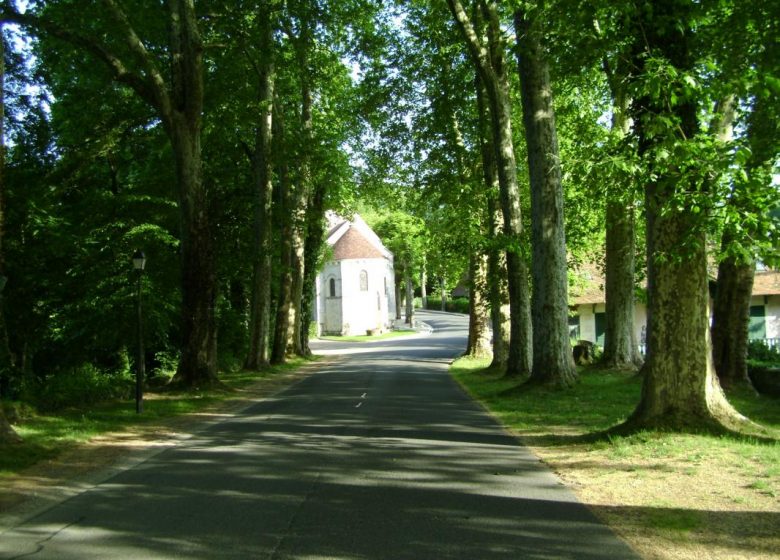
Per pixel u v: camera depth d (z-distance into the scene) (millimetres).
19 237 18625
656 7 8312
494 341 24500
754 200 7113
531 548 5125
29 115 20078
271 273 29031
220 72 21109
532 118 16219
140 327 14188
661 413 8922
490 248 20141
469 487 7102
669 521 5625
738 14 8602
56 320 21500
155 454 9469
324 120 33094
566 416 12195
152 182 23188
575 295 29344
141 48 16797
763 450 7707
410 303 78562
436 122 25609
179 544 5379
